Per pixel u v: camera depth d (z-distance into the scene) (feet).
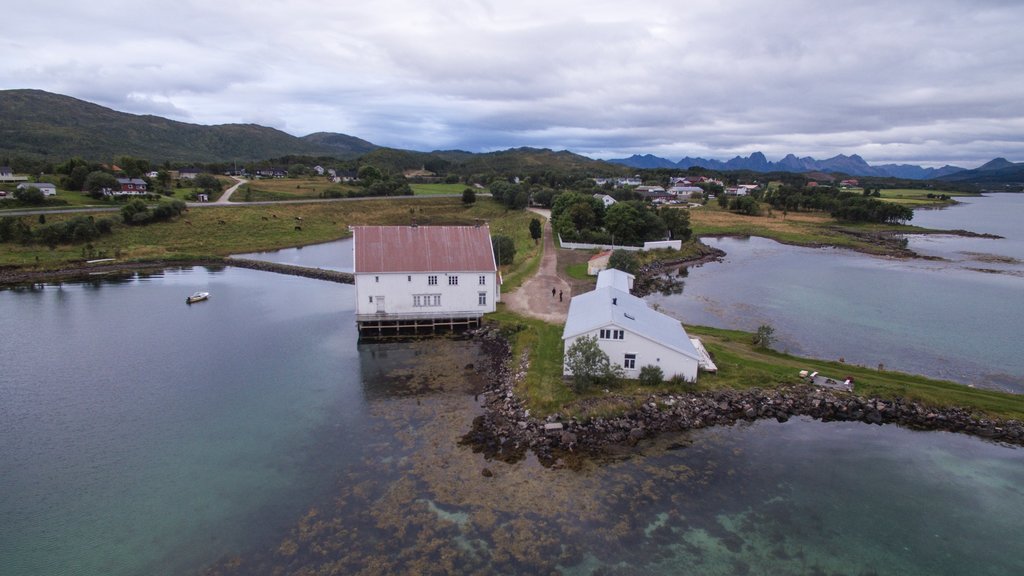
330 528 80.59
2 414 118.01
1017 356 153.48
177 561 74.43
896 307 205.77
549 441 103.55
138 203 352.08
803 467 97.71
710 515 84.23
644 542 77.92
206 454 101.76
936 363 147.54
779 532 80.79
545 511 84.23
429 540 77.77
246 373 141.49
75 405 122.52
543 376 127.75
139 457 100.89
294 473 94.99
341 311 202.18
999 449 104.78
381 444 104.58
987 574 73.61
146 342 165.78
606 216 334.03
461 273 175.11
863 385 124.88
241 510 85.05
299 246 358.02
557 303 194.39
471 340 167.43
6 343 164.35
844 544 78.69
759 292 230.07
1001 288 241.35
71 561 74.74
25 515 84.43
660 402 115.34
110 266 280.92
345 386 132.87
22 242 292.20
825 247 371.76
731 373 129.29
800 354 151.74
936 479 95.14
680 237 351.05
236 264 294.66
